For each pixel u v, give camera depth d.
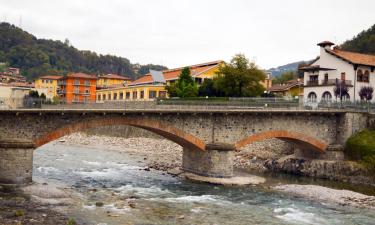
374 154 52.19
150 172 53.78
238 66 79.69
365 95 71.25
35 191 35.91
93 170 53.50
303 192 43.62
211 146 49.00
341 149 56.53
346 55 75.69
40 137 39.69
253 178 51.16
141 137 89.75
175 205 36.03
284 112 53.12
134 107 57.88
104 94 129.62
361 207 37.97
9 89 108.94
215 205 36.84
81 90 137.50
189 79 85.69
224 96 81.19
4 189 35.78
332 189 45.25
